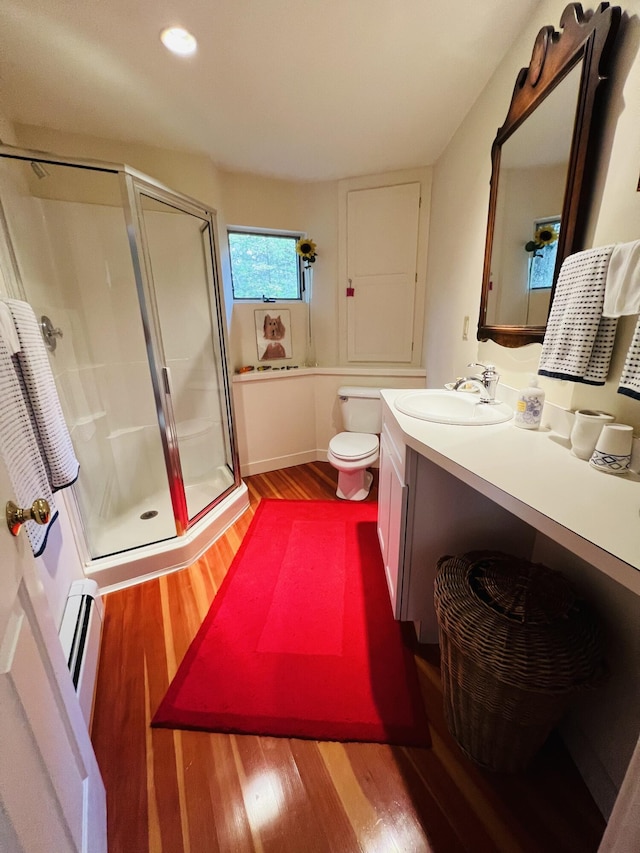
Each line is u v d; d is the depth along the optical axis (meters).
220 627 1.43
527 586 0.94
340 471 2.47
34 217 1.70
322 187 2.62
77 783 0.73
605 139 0.89
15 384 1.00
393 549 1.41
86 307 1.97
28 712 0.56
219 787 0.93
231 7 1.13
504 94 1.39
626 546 0.57
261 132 1.90
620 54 0.83
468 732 0.95
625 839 0.49
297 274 2.88
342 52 1.34
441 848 0.82
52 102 1.59
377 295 2.72
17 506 0.63
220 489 2.33
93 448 1.95
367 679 1.21
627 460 0.83
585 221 0.97
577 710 0.97
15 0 1.07
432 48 1.34
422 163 2.34
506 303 1.40
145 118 1.74
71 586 1.42
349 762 0.98
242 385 2.72
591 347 0.89
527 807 0.89
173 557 1.77
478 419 1.26
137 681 1.22
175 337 2.24
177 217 2.07
